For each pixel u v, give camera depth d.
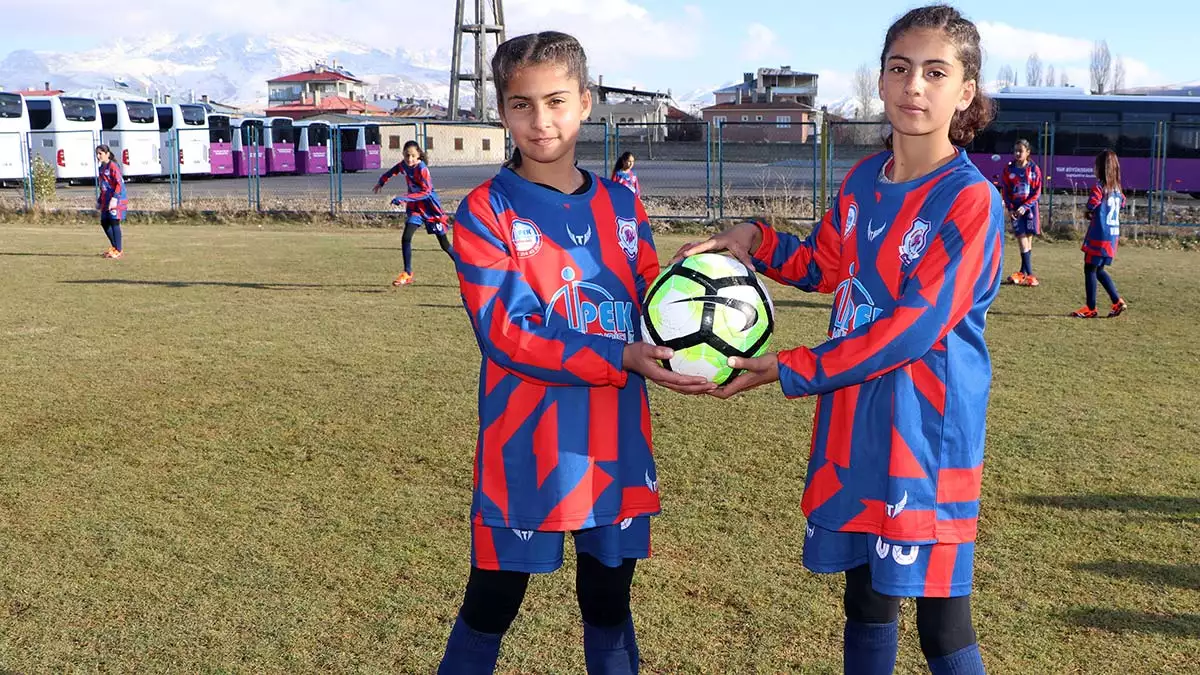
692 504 4.65
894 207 2.38
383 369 7.47
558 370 2.33
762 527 4.37
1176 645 3.33
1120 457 5.39
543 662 3.22
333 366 7.57
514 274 2.41
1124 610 3.58
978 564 3.98
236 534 4.26
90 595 3.67
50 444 5.54
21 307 10.33
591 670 2.68
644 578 3.84
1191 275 13.86
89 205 26.06
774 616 3.54
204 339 8.62
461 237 2.46
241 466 5.17
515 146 2.59
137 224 23.09
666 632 3.41
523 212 2.47
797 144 39.03
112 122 36.47
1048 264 15.25
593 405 2.47
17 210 24.08
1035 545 4.17
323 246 17.58
